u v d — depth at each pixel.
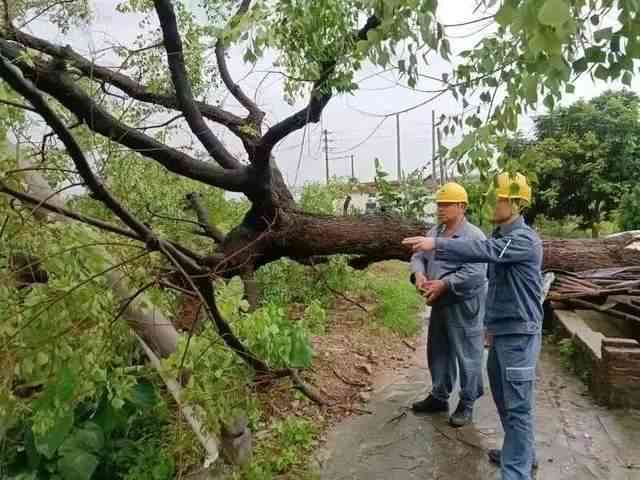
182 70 4.37
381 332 6.87
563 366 5.49
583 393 4.83
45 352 2.41
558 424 4.26
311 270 7.51
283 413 4.65
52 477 3.56
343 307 7.83
